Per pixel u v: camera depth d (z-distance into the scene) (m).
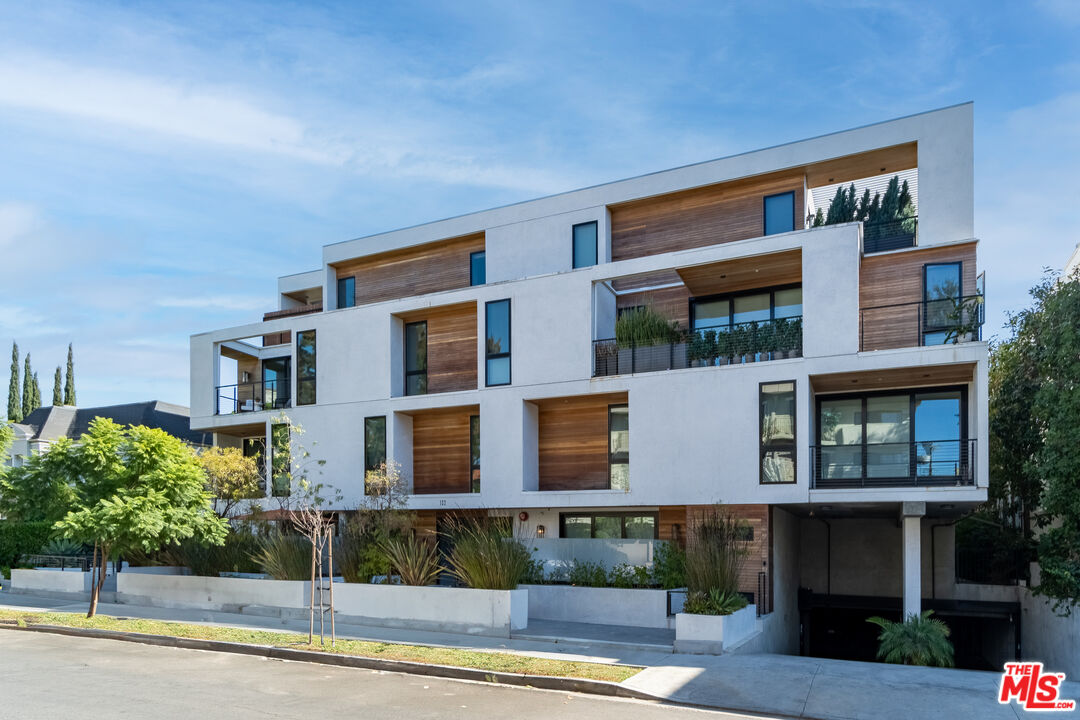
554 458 19.59
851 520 20.39
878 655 14.27
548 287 18.77
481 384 19.42
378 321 21.53
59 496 16.98
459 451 20.97
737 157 18.62
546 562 16.86
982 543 19.33
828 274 15.59
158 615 16.22
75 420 39.31
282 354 27.11
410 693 9.16
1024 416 17.19
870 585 19.94
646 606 14.76
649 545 15.93
